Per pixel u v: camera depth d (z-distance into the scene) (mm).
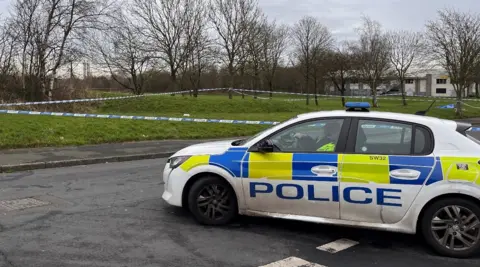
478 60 32062
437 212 4559
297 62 50656
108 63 34344
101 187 7684
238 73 43312
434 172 4520
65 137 13266
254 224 5523
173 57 38469
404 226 4648
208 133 16891
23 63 20484
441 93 92125
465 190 4410
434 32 33125
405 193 4586
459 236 4508
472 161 4484
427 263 4391
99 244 4742
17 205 6324
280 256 4500
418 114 5469
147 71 38938
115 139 13961
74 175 8930
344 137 4945
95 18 22031
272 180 5062
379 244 4910
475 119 31438
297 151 5074
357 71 43625
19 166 9500
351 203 4770
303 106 34469
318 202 4891
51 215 5816
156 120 17734
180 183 5520
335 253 4621
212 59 39469
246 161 5203
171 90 43125
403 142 4773
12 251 4492
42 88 20828
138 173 9234
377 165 4699
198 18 37969
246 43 39844
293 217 5039
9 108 18266
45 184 7914
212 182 5383
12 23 19891
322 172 4863
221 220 5414
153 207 6289
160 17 37500
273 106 31188
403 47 42625
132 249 4613
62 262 4227
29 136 12602
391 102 49625
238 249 4672
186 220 5664
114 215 5863
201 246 4742
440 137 4680
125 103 26641
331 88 71250
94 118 16609
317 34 45625
